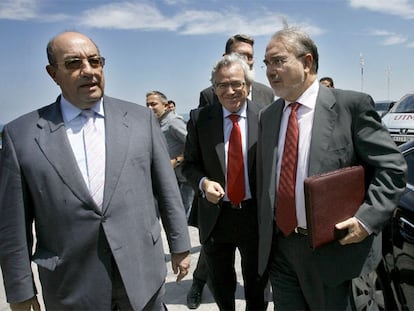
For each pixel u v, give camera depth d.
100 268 1.59
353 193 1.73
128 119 1.73
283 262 2.02
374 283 2.33
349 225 1.67
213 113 2.40
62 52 1.58
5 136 1.62
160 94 4.46
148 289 1.68
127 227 1.62
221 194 2.20
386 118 9.15
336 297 1.85
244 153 2.30
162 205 1.85
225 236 2.38
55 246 1.59
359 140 1.70
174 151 4.34
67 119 1.65
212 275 2.51
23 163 1.56
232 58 2.25
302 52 1.74
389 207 1.64
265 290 2.57
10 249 1.57
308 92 1.82
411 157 2.47
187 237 1.87
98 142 1.65
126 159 1.65
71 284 1.59
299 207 1.82
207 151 2.37
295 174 1.82
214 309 3.09
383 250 2.25
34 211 1.62
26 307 1.63
